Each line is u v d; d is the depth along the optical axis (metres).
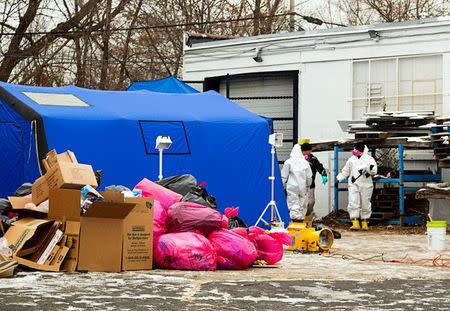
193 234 10.34
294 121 23.50
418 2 39.97
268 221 16.58
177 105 16.61
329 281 9.29
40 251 9.64
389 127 20.31
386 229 19.22
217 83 25.42
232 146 16.34
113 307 7.04
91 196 10.23
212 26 39.16
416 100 21.42
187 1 38.94
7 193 14.72
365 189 19.11
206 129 16.11
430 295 8.29
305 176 17.12
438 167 19.95
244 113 17.14
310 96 23.20
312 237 13.16
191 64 25.78
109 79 37.88
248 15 39.69
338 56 22.69
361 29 22.25
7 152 14.83
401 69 21.67
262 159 16.67
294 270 10.56
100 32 34.97
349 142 20.72
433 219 18.78
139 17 37.03
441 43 21.00
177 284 8.65
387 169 20.56
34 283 8.49
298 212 17.09
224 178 16.12
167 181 11.66
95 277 9.12
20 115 14.44
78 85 34.09
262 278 9.45
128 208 9.63
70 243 9.63
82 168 9.91
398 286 8.99
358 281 9.37
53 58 34.19
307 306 7.33
